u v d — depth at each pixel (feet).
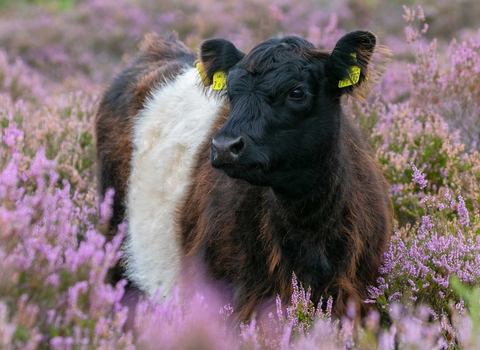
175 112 38.27
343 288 28.50
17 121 48.60
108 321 21.38
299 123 26.48
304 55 27.17
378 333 28.53
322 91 27.25
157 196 37.32
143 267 37.73
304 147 26.61
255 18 114.01
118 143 41.42
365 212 29.66
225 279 30.94
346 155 28.76
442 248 30.76
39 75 96.02
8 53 104.47
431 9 118.01
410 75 51.75
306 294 27.35
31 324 19.27
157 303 27.30
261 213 29.17
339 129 28.04
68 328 20.86
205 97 36.52
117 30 116.57
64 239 23.91
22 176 29.68
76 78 96.02
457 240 31.12
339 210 28.09
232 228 30.30
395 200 40.37
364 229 29.37
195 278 32.37
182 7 128.16
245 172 25.96
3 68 72.02
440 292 29.30
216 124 34.76
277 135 26.12
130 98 41.91
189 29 116.78
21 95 70.54
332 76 27.45
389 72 63.00
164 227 36.22
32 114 53.98
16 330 19.12
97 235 23.80
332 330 25.34
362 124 44.91
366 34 27.30
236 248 30.17
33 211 23.00
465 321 23.30
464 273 29.43
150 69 43.16
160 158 37.65
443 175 41.96
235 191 30.55
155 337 22.06
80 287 20.77
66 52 109.40
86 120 51.96
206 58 31.65
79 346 19.99
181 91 38.99
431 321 29.94
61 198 27.78
